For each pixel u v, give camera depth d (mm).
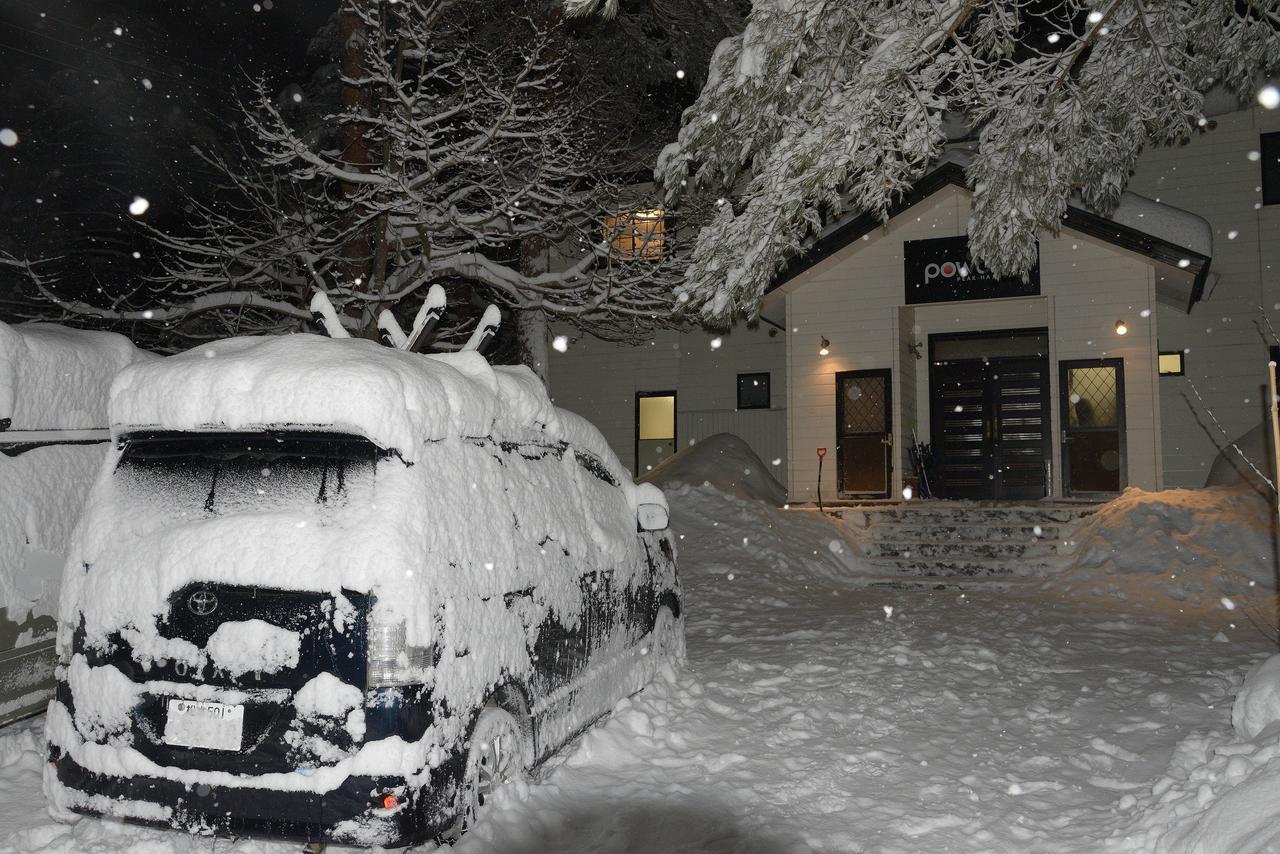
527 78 14852
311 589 3910
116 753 3992
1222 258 17547
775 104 8312
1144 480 15375
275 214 15188
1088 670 8555
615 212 15492
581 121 16016
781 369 20859
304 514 4051
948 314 18281
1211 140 17625
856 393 17000
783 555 14195
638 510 6938
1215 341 17547
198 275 14234
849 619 11039
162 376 4312
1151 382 15375
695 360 21344
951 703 7398
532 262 15859
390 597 3902
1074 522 14719
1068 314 15875
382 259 13492
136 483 4297
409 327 18266
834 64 8273
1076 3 8680
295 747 3854
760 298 8750
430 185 14383
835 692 7645
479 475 4750
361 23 13938
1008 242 9477
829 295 17203
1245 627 10617
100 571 4141
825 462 17047
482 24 16547
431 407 4402
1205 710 7148
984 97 8711
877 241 16922
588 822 4969
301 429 4133
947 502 16172
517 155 14758
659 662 7410
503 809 4691
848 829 4961
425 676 3965
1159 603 11961
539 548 5219
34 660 5664
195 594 3996
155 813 3949
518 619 4840
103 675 4051
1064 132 8844
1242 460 15430
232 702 3926
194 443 4266
